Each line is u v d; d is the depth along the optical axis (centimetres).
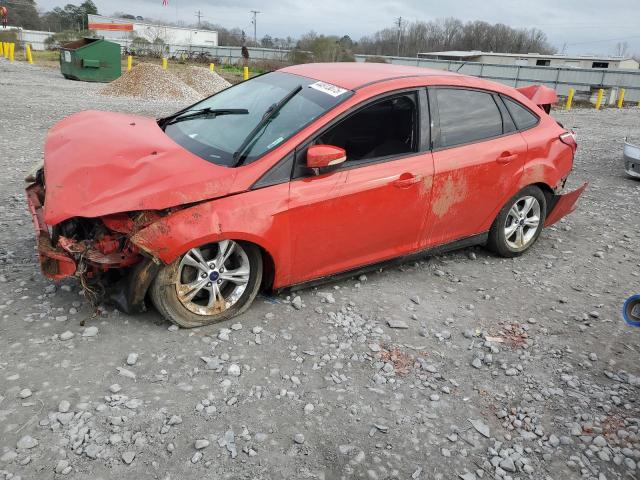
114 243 331
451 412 305
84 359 315
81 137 387
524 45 10281
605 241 600
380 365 340
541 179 502
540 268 513
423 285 458
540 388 333
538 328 403
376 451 271
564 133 526
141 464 247
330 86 411
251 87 466
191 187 329
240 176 347
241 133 388
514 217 514
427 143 427
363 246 414
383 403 306
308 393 308
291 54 4169
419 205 427
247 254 363
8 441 252
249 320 374
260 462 256
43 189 392
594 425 304
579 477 268
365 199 393
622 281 496
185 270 346
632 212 722
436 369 343
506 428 297
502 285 471
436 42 10306
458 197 450
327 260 401
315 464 259
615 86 3338
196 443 260
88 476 238
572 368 356
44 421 265
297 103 402
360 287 441
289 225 364
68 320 351
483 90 471
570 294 464
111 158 346
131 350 328
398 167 408
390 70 450
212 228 331
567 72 3575
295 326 373
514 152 476
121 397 287
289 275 387
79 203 315
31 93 1622
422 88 428
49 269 328
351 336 369
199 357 328
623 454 285
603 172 977
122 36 5819
